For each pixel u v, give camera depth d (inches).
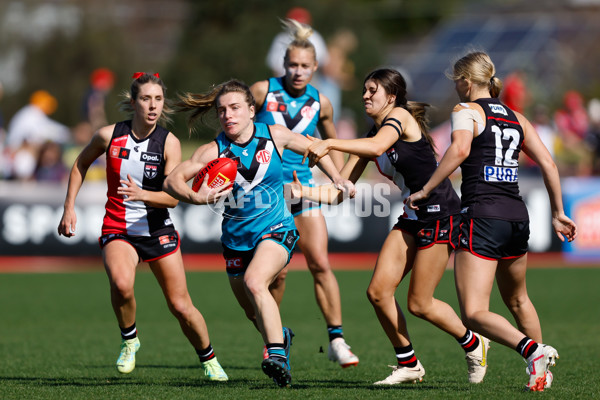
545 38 4594.0
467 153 754.8
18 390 784.9
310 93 1079.0
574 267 2070.6
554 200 801.6
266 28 4758.9
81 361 1026.7
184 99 903.7
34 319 1437.0
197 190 768.9
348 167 879.1
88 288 1811.0
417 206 815.1
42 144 2498.8
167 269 847.1
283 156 1045.8
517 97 2536.9
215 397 731.4
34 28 5880.9
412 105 836.6
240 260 834.8
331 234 2063.2
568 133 2851.9
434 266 818.2
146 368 980.6
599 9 5196.9
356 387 799.1
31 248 2046.0
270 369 734.5
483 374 841.5
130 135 864.9
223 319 1448.1
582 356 1021.8
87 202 2053.4
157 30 6520.7
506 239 764.0
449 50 4849.9
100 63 5447.8
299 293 1758.1
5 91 5511.8
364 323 1400.1
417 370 830.5
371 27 5315.0
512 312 830.5
